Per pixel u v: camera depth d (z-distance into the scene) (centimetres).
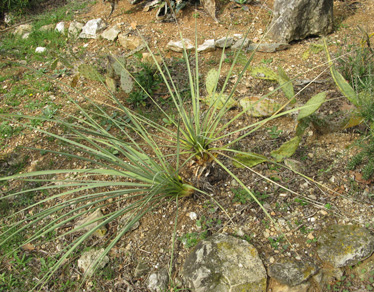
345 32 248
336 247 132
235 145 176
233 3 292
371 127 151
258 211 150
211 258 133
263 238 141
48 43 296
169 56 251
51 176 186
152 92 223
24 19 343
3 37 318
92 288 140
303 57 194
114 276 143
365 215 140
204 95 212
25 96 240
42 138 207
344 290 123
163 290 135
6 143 207
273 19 248
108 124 207
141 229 154
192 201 158
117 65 202
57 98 234
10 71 265
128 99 214
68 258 150
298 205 149
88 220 159
